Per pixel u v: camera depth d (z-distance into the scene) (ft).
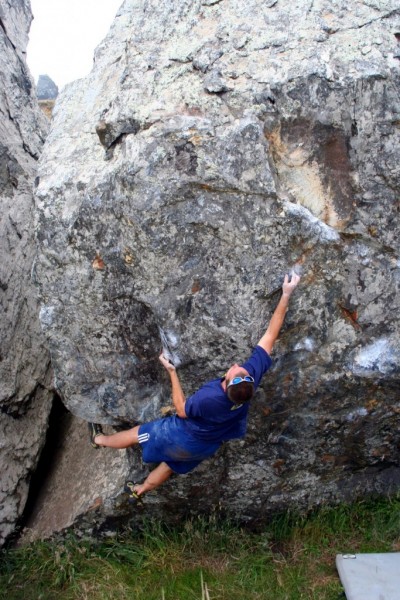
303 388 12.70
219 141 11.38
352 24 11.82
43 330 12.98
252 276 11.83
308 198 11.80
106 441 13.00
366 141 11.54
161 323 12.19
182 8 12.60
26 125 20.24
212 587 13.07
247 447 13.47
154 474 13.17
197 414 11.57
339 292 12.05
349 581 12.66
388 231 11.84
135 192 11.52
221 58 11.89
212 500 14.24
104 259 12.23
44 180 12.70
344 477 14.38
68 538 14.70
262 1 12.32
